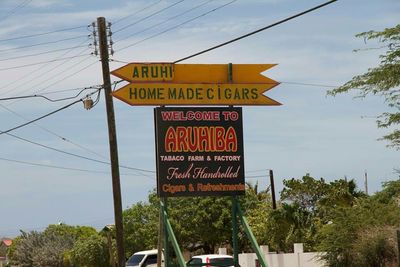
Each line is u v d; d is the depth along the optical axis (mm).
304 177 44438
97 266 65375
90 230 92938
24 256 85188
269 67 21641
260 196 64938
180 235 55750
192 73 21234
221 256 28625
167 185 20625
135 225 59438
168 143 20750
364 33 24281
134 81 20906
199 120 21031
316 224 41438
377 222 29219
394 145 25641
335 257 30281
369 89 24625
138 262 35094
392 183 28656
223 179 20953
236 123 21203
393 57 24125
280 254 38406
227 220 56344
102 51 30391
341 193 42094
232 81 21391
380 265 28375
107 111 29922
